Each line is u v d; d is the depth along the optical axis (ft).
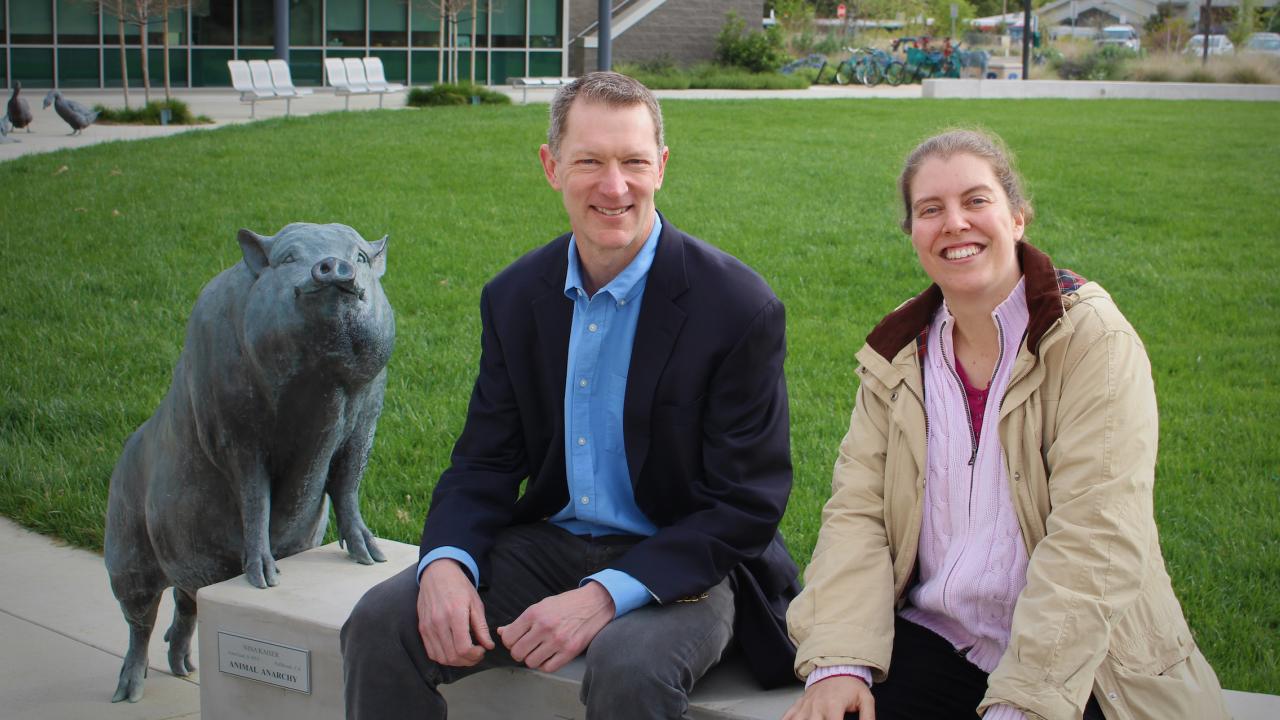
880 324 9.30
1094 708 8.11
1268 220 39.47
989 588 8.65
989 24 185.88
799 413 21.25
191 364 10.37
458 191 41.86
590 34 113.60
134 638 12.54
